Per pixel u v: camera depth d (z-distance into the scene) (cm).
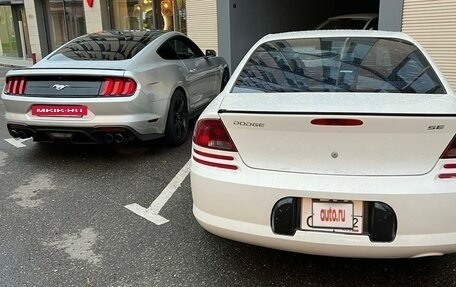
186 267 273
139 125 440
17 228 331
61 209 362
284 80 291
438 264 271
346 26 895
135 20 1387
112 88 426
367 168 219
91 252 294
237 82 298
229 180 233
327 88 278
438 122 209
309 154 223
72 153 512
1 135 607
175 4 1246
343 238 219
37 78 443
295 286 251
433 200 212
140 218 343
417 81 279
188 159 484
